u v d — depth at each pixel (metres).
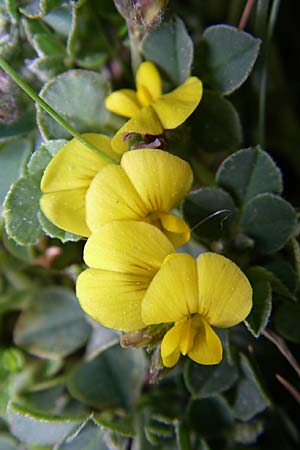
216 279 0.11
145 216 0.11
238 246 0.12
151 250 0.11
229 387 0.13
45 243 0.13
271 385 0.14
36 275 0.14
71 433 0.13
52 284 0.14
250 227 0.12
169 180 0.11
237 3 0.14
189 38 0.13
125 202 0.11
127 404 0.14
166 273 0.11
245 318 0.12
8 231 0.12
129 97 0.12
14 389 0.14
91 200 0.11
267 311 0.12
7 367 0.14
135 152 0.11
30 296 0.14
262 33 0.13
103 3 0.13
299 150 0.15
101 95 0.13
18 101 0.13
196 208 0.12
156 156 0.11
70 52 0.13
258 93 0.14
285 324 0.13
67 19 0.13
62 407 0.14
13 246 0.13
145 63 0.13
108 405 0.14
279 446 0.14
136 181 0.11
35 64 0.13
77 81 0.13
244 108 0.14
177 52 0.13
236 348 0.13
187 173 0.11
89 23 0.13
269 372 0.13
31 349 0.14
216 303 0.11
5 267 0.14
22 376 0.14
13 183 0.12
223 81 0.13
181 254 0.11
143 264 0.11
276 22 0.15
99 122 0.13
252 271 0.12
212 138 0.13
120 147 0.12
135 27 0.13
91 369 0.14
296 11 0.15
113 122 0.13
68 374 0.14
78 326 0.14
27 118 0.13
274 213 0.12
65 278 0.14
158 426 0.13
